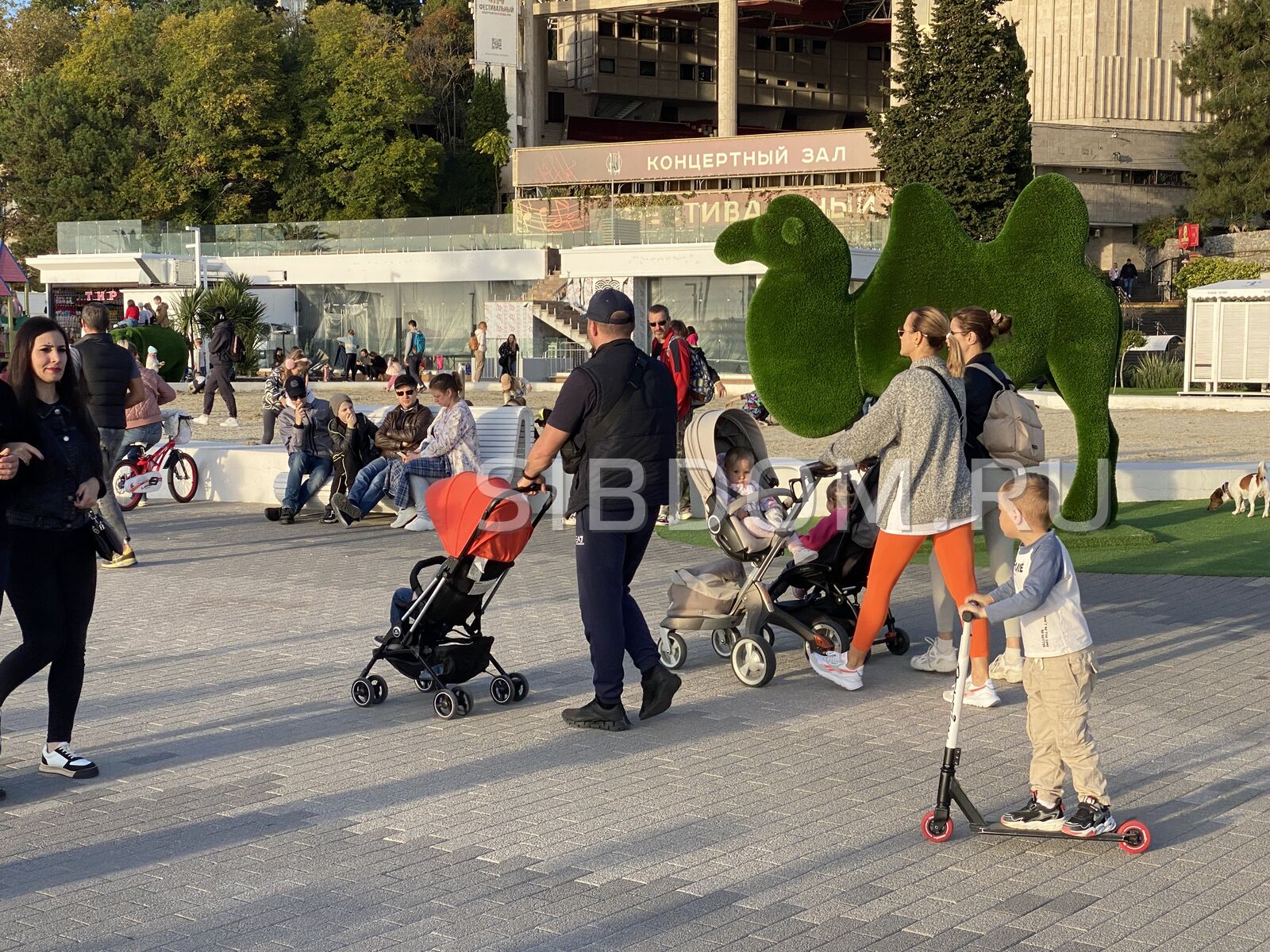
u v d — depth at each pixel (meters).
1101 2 63.88
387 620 9.89
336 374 49.97
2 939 4.59
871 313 12.16
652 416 7.18
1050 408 31.83
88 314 11.70
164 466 16.83
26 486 6.14
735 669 8.14
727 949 4.47
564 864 5.25
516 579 11.59
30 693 8.00
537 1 77.38
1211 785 6.19
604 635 7.13
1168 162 60.03
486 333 47.69
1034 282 12.20
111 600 10.68
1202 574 11.45
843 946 4.48
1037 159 58.38
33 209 70.12
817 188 54.47
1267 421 26.89
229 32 70.88
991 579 11.45
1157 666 8.39
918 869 5.19
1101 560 12.16
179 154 70.25
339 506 14.64
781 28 81.19
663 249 43.25
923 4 65.19
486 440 15.27
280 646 9.12
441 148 75.38
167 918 4.75
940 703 7.68
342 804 5.98
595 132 83.75
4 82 78.81
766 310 12.26
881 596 7.66
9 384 6.14
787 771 6.42
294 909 4.82
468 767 6.52
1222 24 54.56
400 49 75.88
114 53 72.06
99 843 5.50
